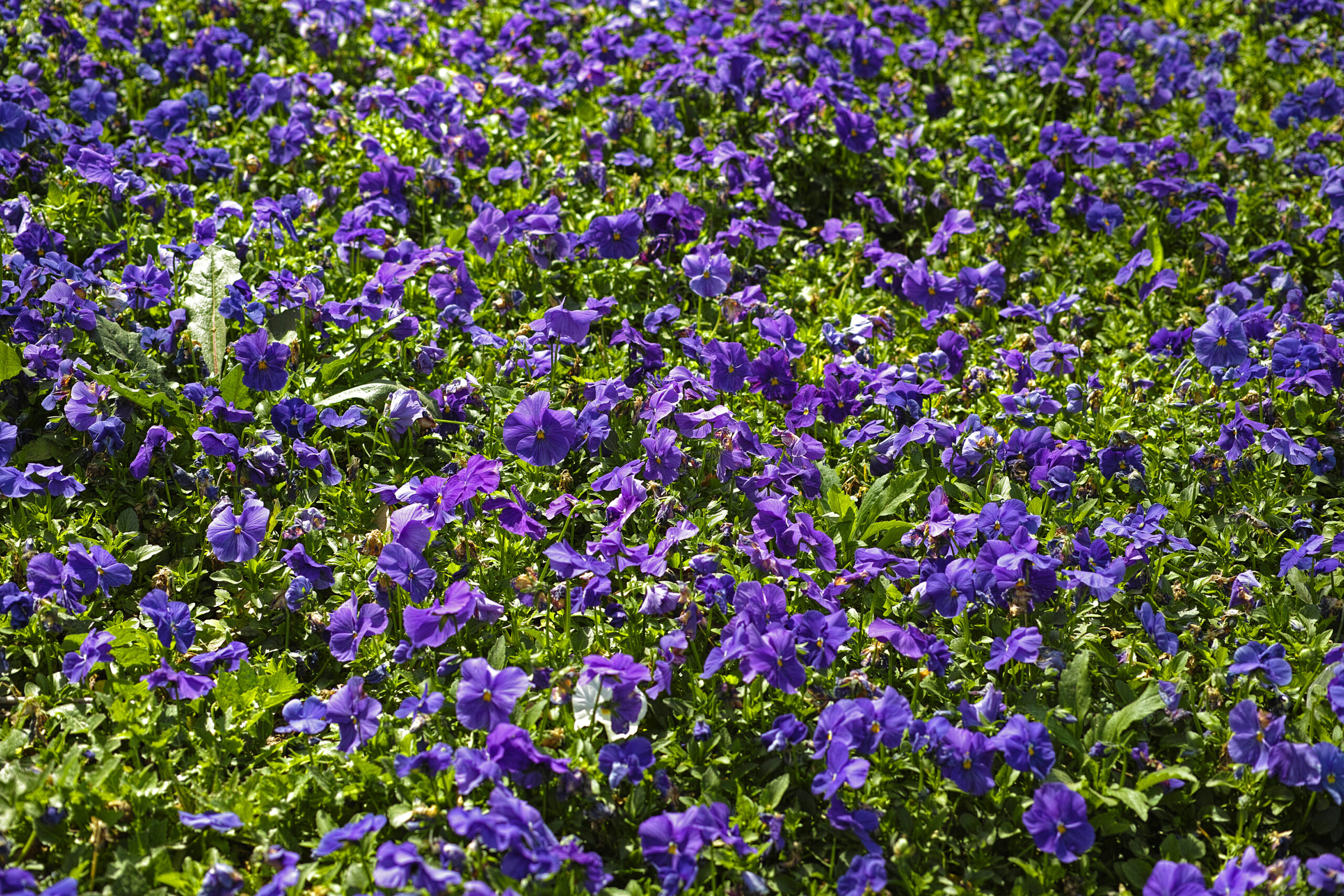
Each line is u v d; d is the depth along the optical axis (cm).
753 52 250
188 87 239
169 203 217
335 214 221
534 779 173
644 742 174
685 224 215
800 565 188
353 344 202
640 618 183
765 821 173
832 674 180
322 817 173
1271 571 192
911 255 230
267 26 252
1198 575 190
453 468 193
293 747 178
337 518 190
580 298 213
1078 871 174
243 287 200
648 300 214
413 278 212
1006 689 181
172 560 189
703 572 183
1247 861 170
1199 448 198
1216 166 239
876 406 201
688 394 196
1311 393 202
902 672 182
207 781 175
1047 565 181
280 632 185
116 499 191
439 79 241
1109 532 189
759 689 179
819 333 212
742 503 192
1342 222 221
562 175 227
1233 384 206
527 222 210
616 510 188
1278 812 175
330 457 191
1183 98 255
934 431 193
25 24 240
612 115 233
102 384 190
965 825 175
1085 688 179
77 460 192
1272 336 207
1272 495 195
